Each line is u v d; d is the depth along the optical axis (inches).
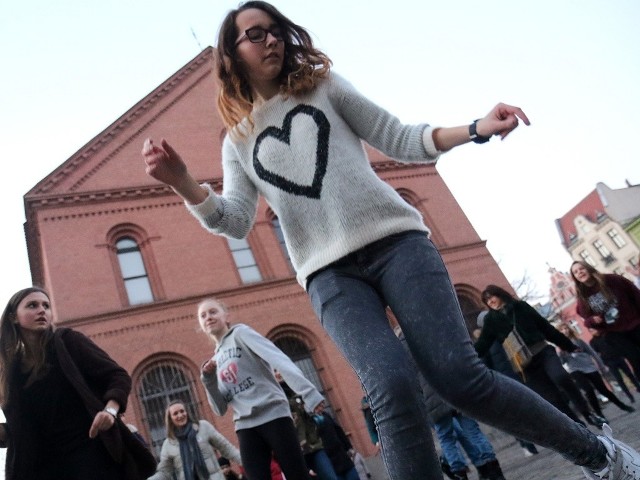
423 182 904.3
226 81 93.4
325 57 92.4
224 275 675.4
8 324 133.3
